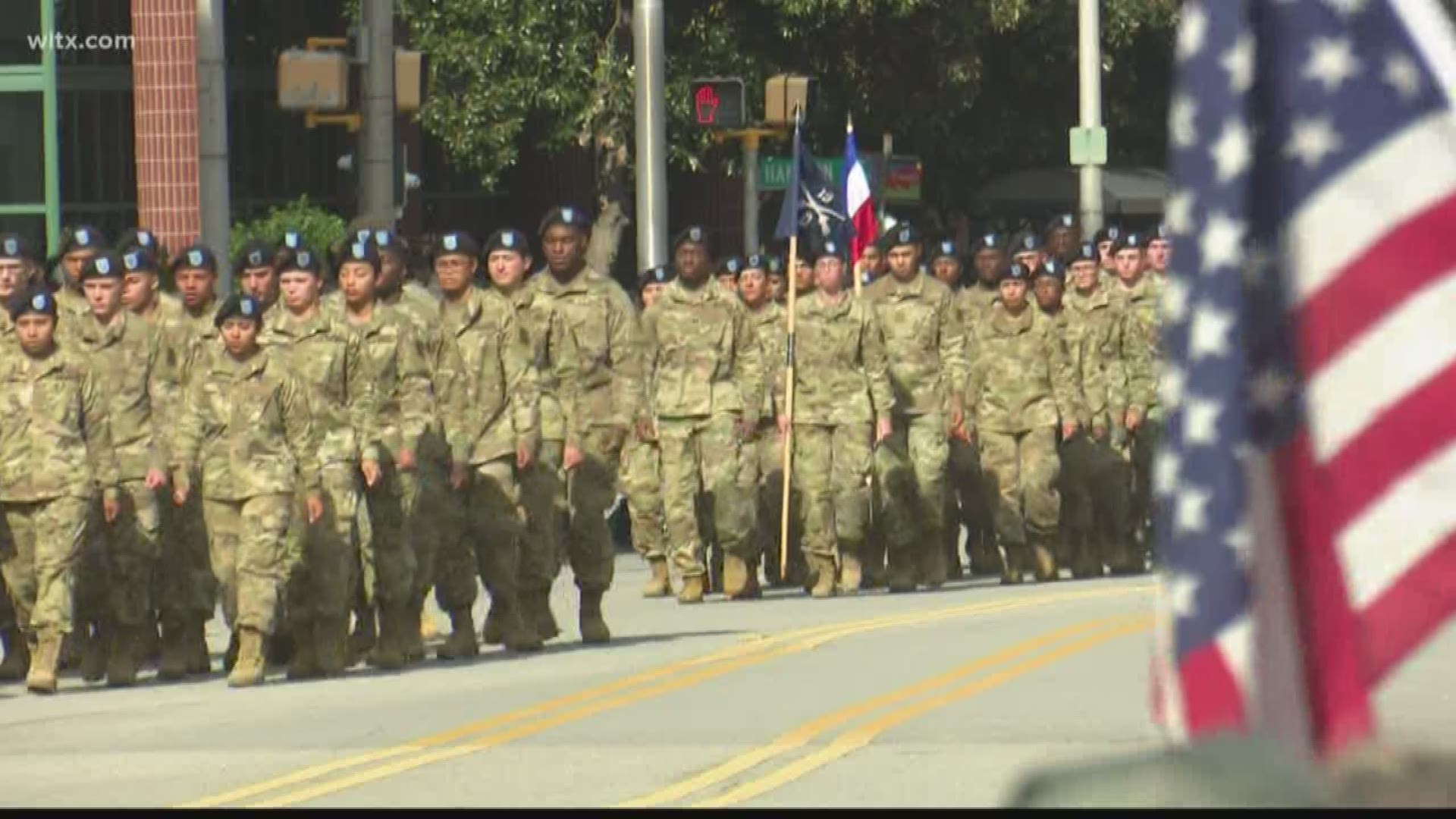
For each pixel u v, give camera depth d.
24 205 87.25
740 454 52.53
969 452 58.38
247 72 95.12
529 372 42.53
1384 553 8.67
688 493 52.47
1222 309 8.62
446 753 29.78
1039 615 45.78
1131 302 58.94
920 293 55.69
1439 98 8.70
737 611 50.00
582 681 37.38
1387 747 6.78
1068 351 57.69
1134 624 42.47
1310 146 8.77
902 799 25.30
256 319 39.22
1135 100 113.62
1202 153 8.68
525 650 43.19
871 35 97.06
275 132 96.44
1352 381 8.70
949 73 97.62
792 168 65.38
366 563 40.81
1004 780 26.28
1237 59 8.68
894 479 55.16
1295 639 8.58
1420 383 8.67
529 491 42.97
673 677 37.28
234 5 94.50
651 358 52.84
